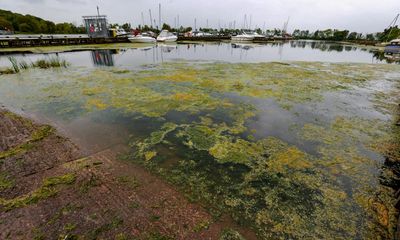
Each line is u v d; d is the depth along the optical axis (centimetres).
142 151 347
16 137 367
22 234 193
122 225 207
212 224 218
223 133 418
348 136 414
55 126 418
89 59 1321
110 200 238
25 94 611
